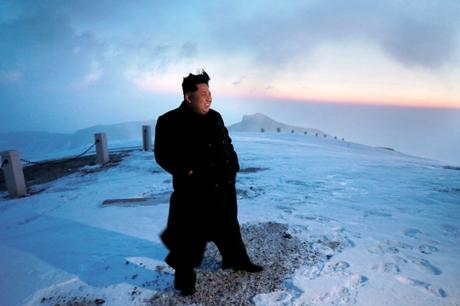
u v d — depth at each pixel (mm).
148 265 3002
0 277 2936
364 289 2469
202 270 2832
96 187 7320
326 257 3066
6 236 4250
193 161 2232
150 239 3695
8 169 7090
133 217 4652
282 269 2816
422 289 2465
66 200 6207
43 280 2822
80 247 3572
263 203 5164
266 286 2541
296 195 5750
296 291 2459
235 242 2596
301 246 3328
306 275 2703
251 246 3334
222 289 2516
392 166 9484
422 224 4062
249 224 4043
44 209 5602
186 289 2426
